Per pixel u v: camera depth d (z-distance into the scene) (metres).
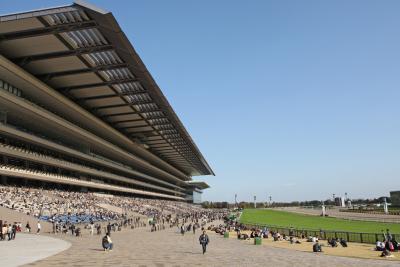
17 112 52.59
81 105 67.44
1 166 47.09
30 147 56.62
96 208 60.84
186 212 125.12
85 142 74.31
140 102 68.12
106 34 42.56
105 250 24.14
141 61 50.56
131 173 103.25
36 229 38.69
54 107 60.75
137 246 29.23
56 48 45.06
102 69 52.12
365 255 26.16
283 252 27.73
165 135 98.50
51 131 64.31
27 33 41.34
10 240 28.23
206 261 20.56
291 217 101.56
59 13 38.00
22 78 47.41
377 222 67.75
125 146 97.06
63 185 67.25
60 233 40.22
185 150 123.38
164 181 148.25
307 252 28.12
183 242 34.69
